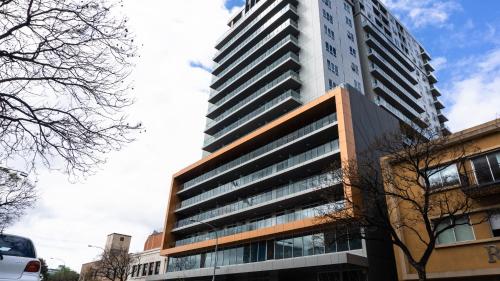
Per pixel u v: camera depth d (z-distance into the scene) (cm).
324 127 3203
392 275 2553
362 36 6109
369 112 3328
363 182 1888
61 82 618
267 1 5728
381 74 5859
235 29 6153
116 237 7319
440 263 1872
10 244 715
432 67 8125
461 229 1867
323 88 4228
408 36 7894
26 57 606
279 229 3150
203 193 4619
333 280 2634
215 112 5791
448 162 1819
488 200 1808
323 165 3238
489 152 1867
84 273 7194
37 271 700
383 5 7331
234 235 3647
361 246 2536
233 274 3178
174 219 5041
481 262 1736
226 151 4444
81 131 635
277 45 4919
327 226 2397
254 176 3881
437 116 7688
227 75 5862
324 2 5159
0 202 1639
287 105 4331
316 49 4594
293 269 2717
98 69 636
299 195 3133
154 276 4306
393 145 2153
